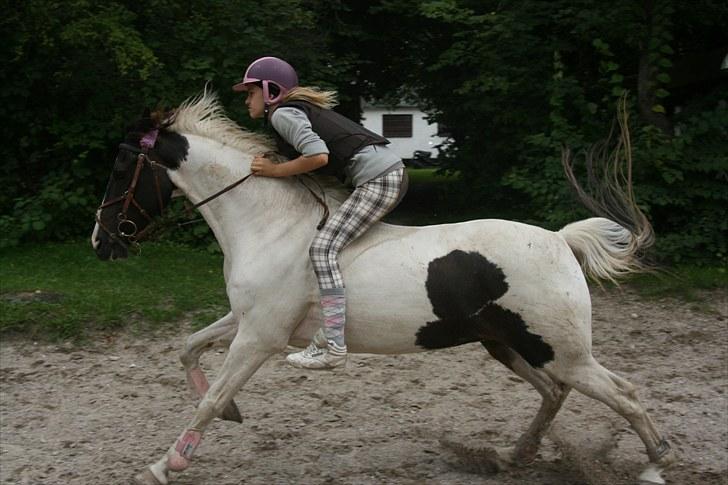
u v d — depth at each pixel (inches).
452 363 339.3
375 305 206.7
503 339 211.8
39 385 313.7
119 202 219.8
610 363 341.4
